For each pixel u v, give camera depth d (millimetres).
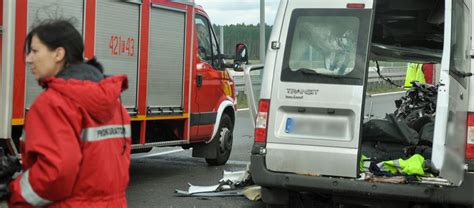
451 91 5012
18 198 2590
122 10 7332
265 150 5684
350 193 5406
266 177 5656
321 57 5598
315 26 5660
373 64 10367
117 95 2734
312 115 5574
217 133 9820
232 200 7242
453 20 5043
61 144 2529
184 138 8766
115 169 2799
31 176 2539
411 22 7676
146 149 8625
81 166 2648
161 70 8133
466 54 5301
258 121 5738
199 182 8492
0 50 5699
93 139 2672
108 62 7109
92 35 6828
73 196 2670
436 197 5180
